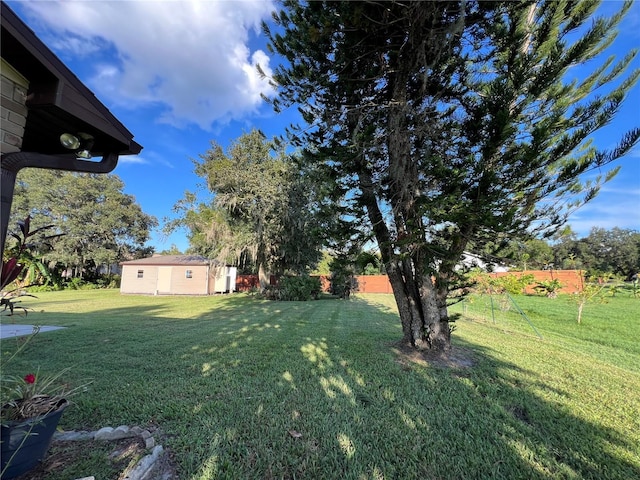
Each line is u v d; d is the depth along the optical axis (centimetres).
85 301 1338
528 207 380
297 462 205
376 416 269
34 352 452
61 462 190
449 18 319
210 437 229
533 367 425
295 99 453
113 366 391
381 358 433
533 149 304
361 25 331
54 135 261
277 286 1480
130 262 1925
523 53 338
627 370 434
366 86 422
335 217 449
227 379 347
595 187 389
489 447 228
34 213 1959
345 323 762
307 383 339
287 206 1270
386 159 436
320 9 354
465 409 288
